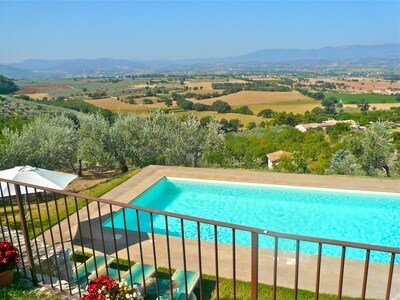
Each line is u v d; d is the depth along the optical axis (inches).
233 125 2684.5
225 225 117.0
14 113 1651.1
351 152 802.8
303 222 464.1
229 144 1533.0
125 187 555.2
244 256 316.5
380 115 2319.1
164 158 874.8
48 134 694.5
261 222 469.7
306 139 1603.1
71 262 263.7
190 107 3405.5
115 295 150.8
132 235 373.4
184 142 871.1
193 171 628.1
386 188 493.4
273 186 537.0
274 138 1748.3
